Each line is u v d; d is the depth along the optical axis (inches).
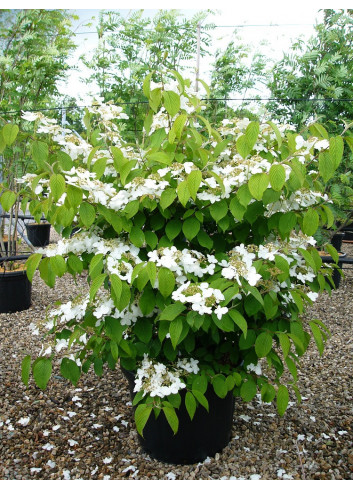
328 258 163.5
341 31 177.3
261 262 57.0
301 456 75.4
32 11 142.4
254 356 66.5
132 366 66.9
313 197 63.8
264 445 77.9
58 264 57.2
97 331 64.0
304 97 182.1
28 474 70.2
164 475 69.6
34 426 82.7
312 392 98.7
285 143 68.2
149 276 52.8
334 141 55.2
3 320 139.7
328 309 156.6
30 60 145.9
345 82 179.6
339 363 113.6
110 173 69.8
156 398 60.1
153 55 196.9
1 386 97.3
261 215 65.7
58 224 65.3
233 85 215.9
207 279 61.1
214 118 194.9
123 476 69.7
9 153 139.2
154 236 61.7
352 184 177.5
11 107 143.0
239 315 54.2
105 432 80.9
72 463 72.7
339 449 77.9
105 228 65.9
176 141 65.4
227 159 71.4
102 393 94.8
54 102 177.9
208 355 68.2
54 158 65.6
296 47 182.2
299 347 59.3
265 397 63.1
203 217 64.9
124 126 167.8
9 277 143.5
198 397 59.0
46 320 69.7
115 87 200.7
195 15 188.2
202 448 71.8
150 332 63.6
